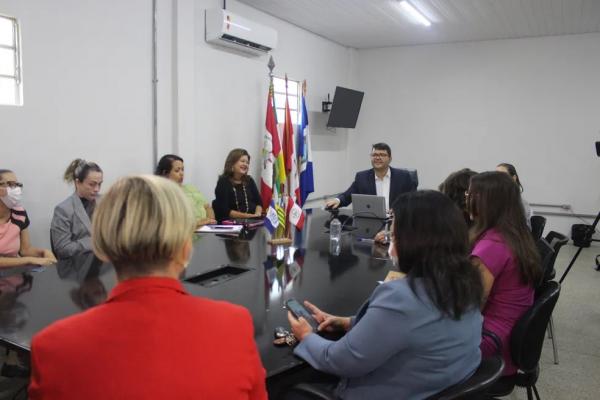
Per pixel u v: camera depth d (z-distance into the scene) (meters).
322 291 1.74
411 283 1.12
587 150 5.86
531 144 6.15
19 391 2.16
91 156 3.45
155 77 3.92
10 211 2.54
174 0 4.03
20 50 2.96
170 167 3.53
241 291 1.72
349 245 2.56
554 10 4.79
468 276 1.12
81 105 3.36
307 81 6.05
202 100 4.45
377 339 1.08
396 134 7.01
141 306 0.69
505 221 1.71
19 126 2.98
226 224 3.21
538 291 1.85
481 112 6.40
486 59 6.30
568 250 5.68
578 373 2.62
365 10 4.99
